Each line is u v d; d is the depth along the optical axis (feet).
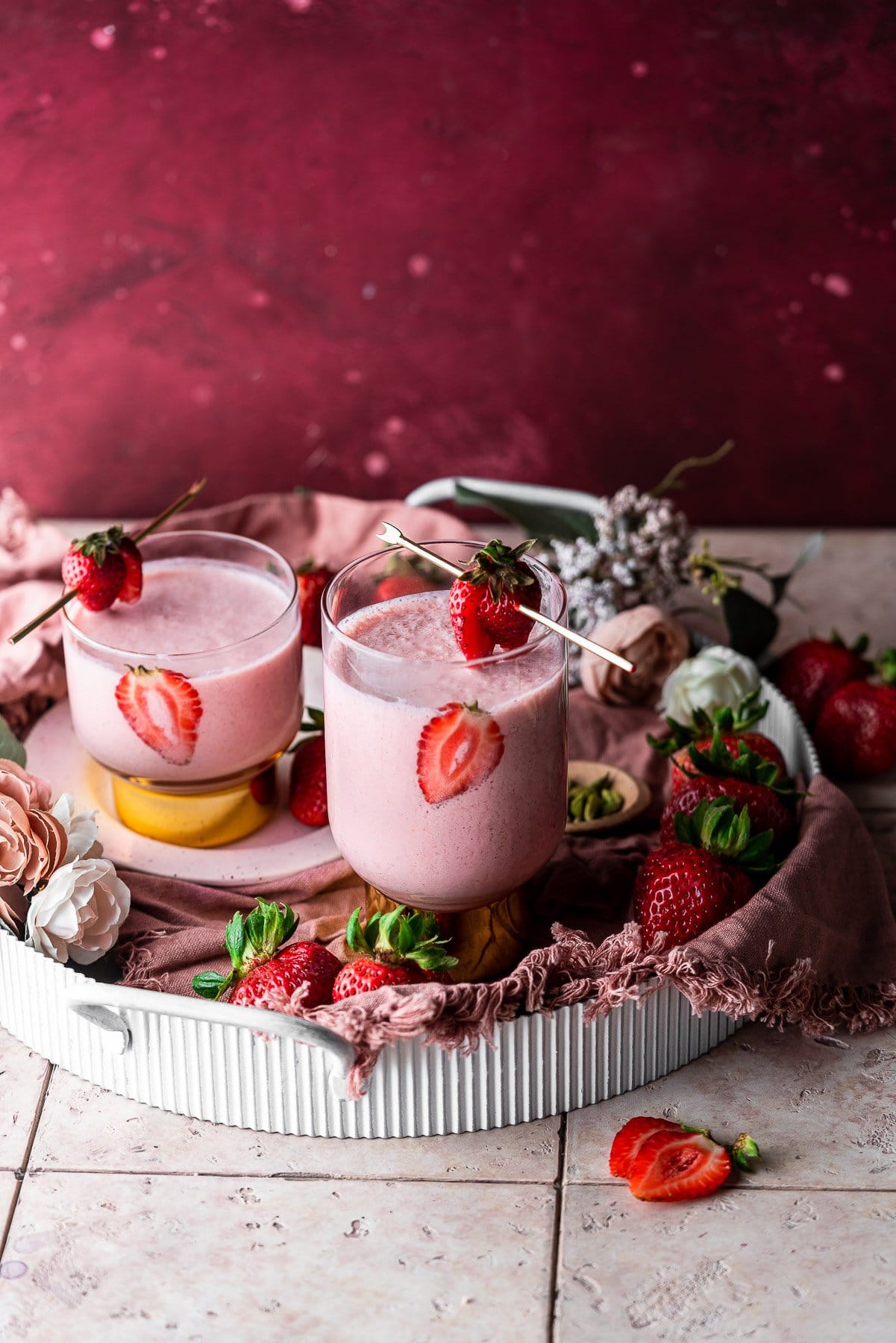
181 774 3.15
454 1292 2.73
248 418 4.34
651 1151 2.85
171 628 3.21
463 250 4.16
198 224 4.16
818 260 4.12
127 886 3.12
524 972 2.85
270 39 4.01
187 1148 2.90
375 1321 2.70
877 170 4.05
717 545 4.27
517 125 4.05
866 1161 2.87
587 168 4.08
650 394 4.27
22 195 4.14
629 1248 2.77
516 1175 2.86
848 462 4.31
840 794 3.18
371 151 4.09
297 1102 2.88
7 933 2.97
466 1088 2.89
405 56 4.01
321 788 3.28
